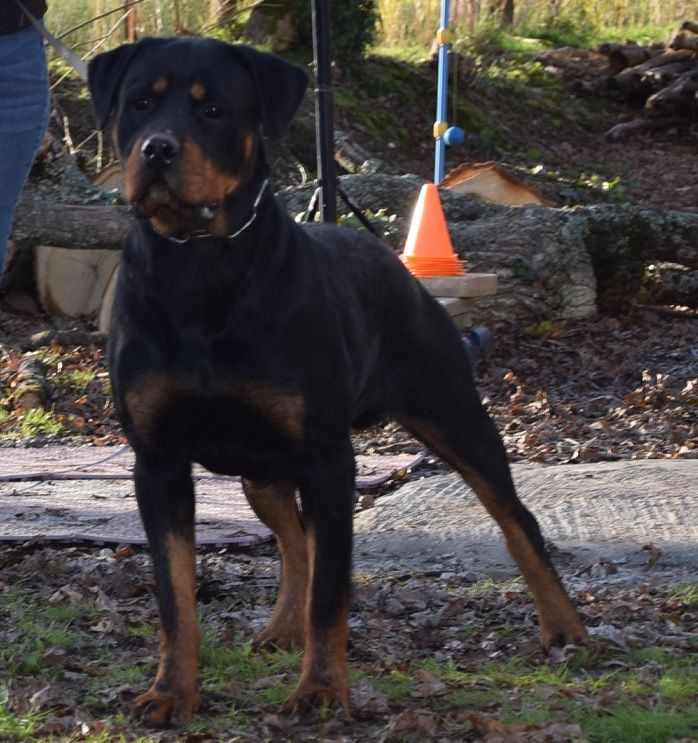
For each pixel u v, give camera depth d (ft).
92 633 15.17
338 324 13.46
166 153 12.32
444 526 20.39
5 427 28.17
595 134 72.90
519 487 22.40
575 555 18.81
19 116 18.38
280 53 62.75
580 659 14.34
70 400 29.91
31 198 35.76
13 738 11.74
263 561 19.29
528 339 35.65
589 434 26.81
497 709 12.83
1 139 18.31
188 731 12.10
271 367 12.78
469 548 19.35
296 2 62.85
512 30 89.97
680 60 78.02
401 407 15.61
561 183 47.93
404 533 20.20
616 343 35.32
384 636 15.40
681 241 38.40
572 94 77.15
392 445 26.35
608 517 20.40
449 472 24.26
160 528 12.98
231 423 13.05
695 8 97.96
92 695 13.00
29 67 18.34
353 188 39.40
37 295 37.86
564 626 15.01
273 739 11.98
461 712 12.71
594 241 38.32
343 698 12.52
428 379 15.49
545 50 85.30
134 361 12.98
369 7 64.23
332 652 12.67
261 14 62.90
